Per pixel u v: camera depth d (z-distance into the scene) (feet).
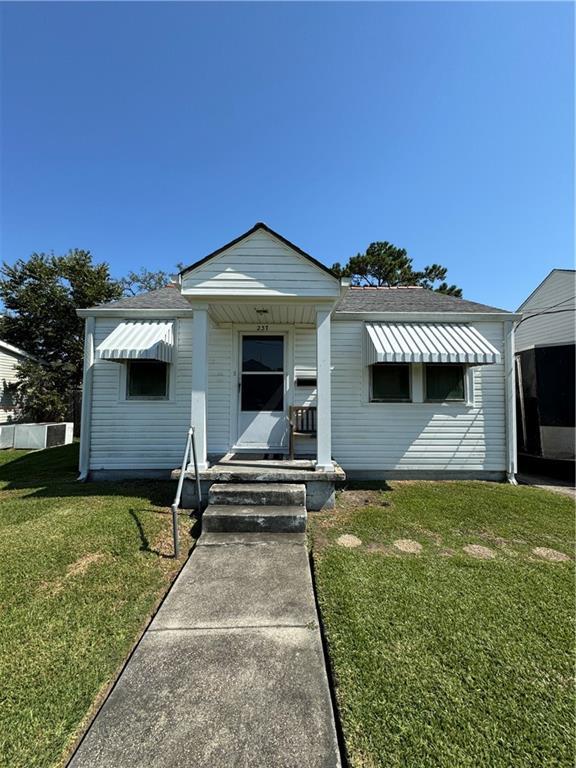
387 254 104.47
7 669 8.71
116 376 29.91
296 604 11.51
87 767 6.22
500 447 30.07
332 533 18.01
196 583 12.71
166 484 27.40
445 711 7.59
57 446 52.42
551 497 24.85
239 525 17.35
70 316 84.89
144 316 29.89
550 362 34.09
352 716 7.38
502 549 16.42
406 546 16.58
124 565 14.11
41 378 67.46
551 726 7.27
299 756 6.44
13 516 19.75
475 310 31.04
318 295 21.86
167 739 6.73
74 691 8.08
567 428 32.91
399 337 28.25
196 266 21.80
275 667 8.72
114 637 9.95
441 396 30.19
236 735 6.83
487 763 6.49
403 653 9.35
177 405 29.68
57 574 13.41
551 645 9.78
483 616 11.08
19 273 83.87
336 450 29.84
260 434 29.25
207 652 9.24
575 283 47.26
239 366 29.55
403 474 29.94
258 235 22.04
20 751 6.66
